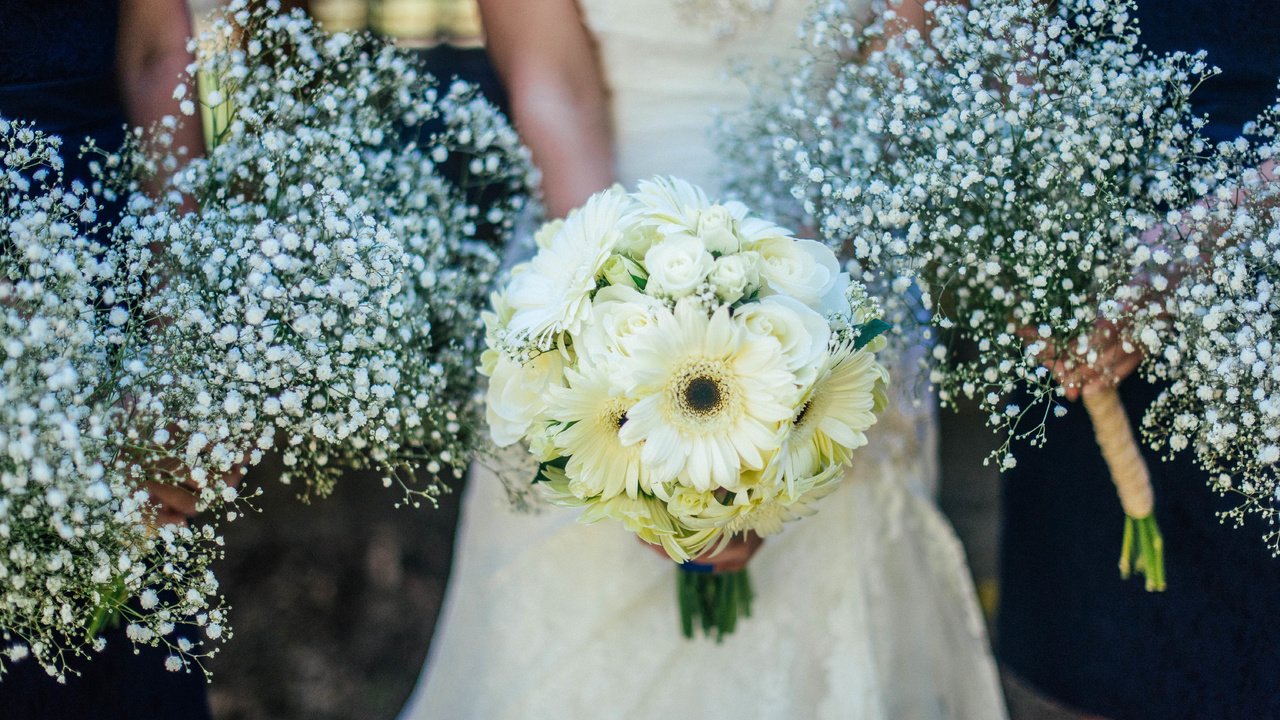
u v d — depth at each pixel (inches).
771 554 61.8
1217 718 72.4
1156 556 61.0
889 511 64.4
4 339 40.4
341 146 52.1
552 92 60.1
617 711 60.1
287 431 51.4
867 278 50.4
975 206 54.1
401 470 103.6
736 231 45.6
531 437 48.3
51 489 41.5
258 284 46.1
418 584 103.6
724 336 41.6
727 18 59.6
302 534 102.7
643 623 60.7
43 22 59.4
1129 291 50.2
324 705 100.3
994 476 98.0
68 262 41.8
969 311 56.9
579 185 59.5
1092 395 57.5
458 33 116.5
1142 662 76.0
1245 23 61.4
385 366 50.5
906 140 52.4
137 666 66.5
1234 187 49.7
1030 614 82.6
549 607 60.9
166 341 47.0
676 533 46.9
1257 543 69.1
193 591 45.4
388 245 49.2
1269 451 46.5
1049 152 52.2
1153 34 63.0
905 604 64.7
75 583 44.6
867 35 58.7
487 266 59.4
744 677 61.2
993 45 51.8
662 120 61.1
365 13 113.3
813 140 57.8
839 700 62.1
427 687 65.6
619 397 43.6
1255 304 47.1
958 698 66.9
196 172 52.2
